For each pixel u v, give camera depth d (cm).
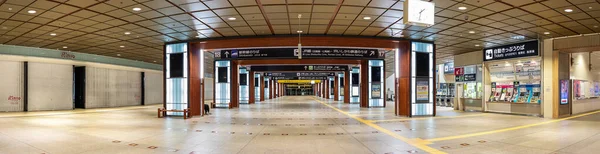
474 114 1675
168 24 1145
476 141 822
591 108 1866
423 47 1573
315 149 728
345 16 1044
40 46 1670
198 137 905
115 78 2445
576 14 986
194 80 1571
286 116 1603
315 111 1969
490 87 1834
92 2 856
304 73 3912
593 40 1322
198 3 877
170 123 1265
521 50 1557
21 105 1886
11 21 1068
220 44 1520
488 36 1393
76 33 1294
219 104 2425
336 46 1552
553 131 996
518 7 913
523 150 707
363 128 1101
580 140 829
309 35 1360
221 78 2458
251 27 1217
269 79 4806
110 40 1476
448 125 1172
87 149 722
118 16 1014
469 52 1930
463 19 1063
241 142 823
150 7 912
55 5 881
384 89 2455
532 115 1570
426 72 1577
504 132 981
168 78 1573
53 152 688
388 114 1709
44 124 1200
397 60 1622
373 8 939
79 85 2217
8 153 676
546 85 1484
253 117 1546
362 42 1469
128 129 1070
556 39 1448
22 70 1892
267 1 862
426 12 708
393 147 748
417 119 1408
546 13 978
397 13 998
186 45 1529
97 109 2125
